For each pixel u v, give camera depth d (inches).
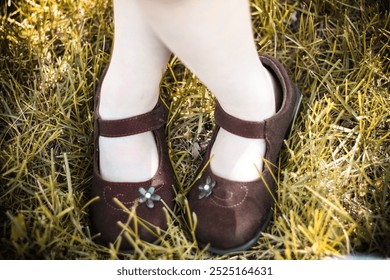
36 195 42.0
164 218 43.3
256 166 42.9
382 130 49.3
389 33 53.5
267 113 43.0
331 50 53.9
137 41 39.3
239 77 39.2
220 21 34.9
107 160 43.8
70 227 44.3
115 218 42.7
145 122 43.3
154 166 44.1
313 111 48.1
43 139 49.6
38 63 53.6
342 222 43.8
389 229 42.9
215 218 42.4
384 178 45.9
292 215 41.3
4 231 43.2
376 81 51.9
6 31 53.6
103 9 55.6
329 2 55.5
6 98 52.1
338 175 46.1
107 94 43.0
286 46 53.7
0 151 47.8
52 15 54.6
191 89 51.4
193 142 49.9
